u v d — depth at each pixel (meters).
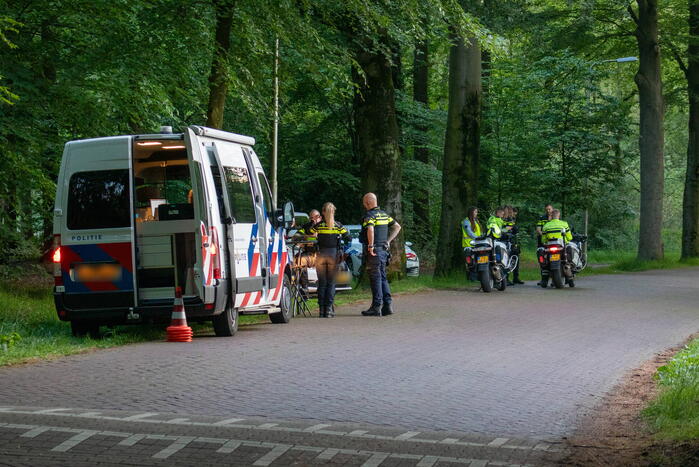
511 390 8.22
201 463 5.35
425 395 7.86
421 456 5.51
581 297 19.48
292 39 18.42
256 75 18.77
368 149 21.70
